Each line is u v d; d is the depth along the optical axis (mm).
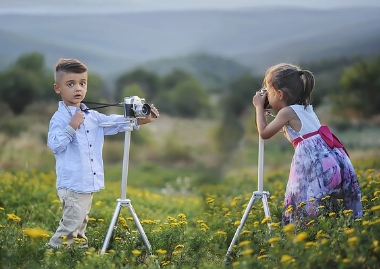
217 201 9117
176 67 50438
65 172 5609
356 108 34156
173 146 34188
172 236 5770
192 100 41688
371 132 31047
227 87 44344
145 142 34844
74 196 5621
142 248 5609
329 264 4441
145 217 8930
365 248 4477
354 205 5797
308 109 5859
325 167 5617
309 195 5633
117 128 5926
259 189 5785
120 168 28609
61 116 5703
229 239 6395
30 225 7359
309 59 43531
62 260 5070
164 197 12758
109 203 9914
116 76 47406
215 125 37969
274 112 6430
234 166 28766
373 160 14906
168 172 28250
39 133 33375
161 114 41656
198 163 32531
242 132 35125
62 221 5688
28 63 40656
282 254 4543
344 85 35719
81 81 5766
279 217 6645
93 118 5875
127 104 5492
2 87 38844
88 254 5008
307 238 5156
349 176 5734
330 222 5168
